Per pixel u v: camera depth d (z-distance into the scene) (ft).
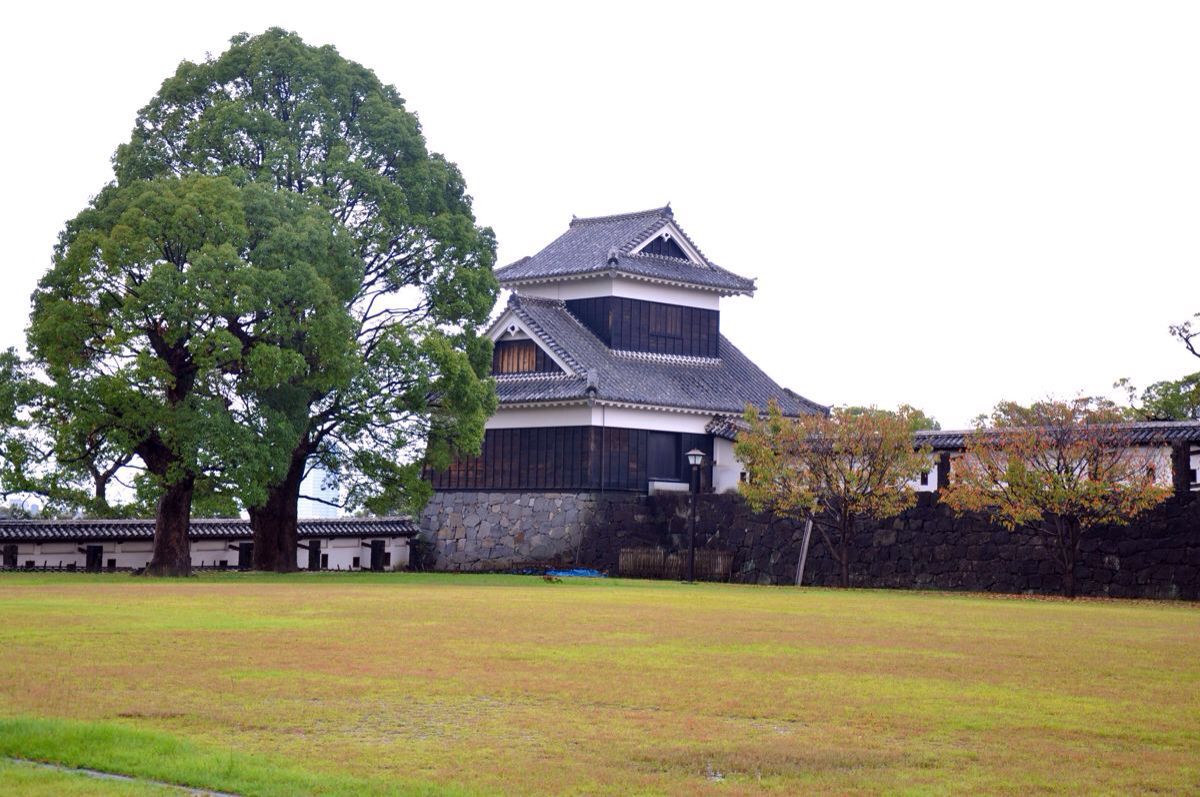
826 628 75.97
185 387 131.13
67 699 44.68
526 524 176.45
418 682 49.83
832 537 150.92
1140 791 33.88
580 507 171.83
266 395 132.46
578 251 189.78
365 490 150.61
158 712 42.60
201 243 127.44
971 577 138.92
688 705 45.68
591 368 171.73
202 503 157.28
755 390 191.83
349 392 139.54
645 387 177.58
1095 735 41.06
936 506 142.92
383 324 149.59
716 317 193.98
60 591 99.60
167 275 121.60
